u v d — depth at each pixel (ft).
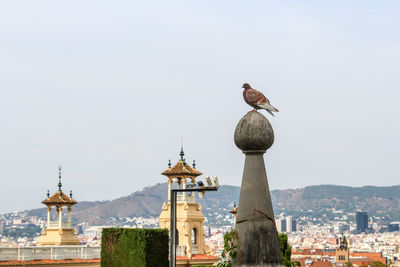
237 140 82.94
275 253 81.30
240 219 82.28
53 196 270.67
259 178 82.23
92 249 232.53
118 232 150.61
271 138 82.53
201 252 273.33
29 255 216.74
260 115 83.25
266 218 81.71
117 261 149.69
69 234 269.64
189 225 269.03
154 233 144.87
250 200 82.07
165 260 145.79
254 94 85.56
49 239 267.80
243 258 81.30
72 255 227.20
